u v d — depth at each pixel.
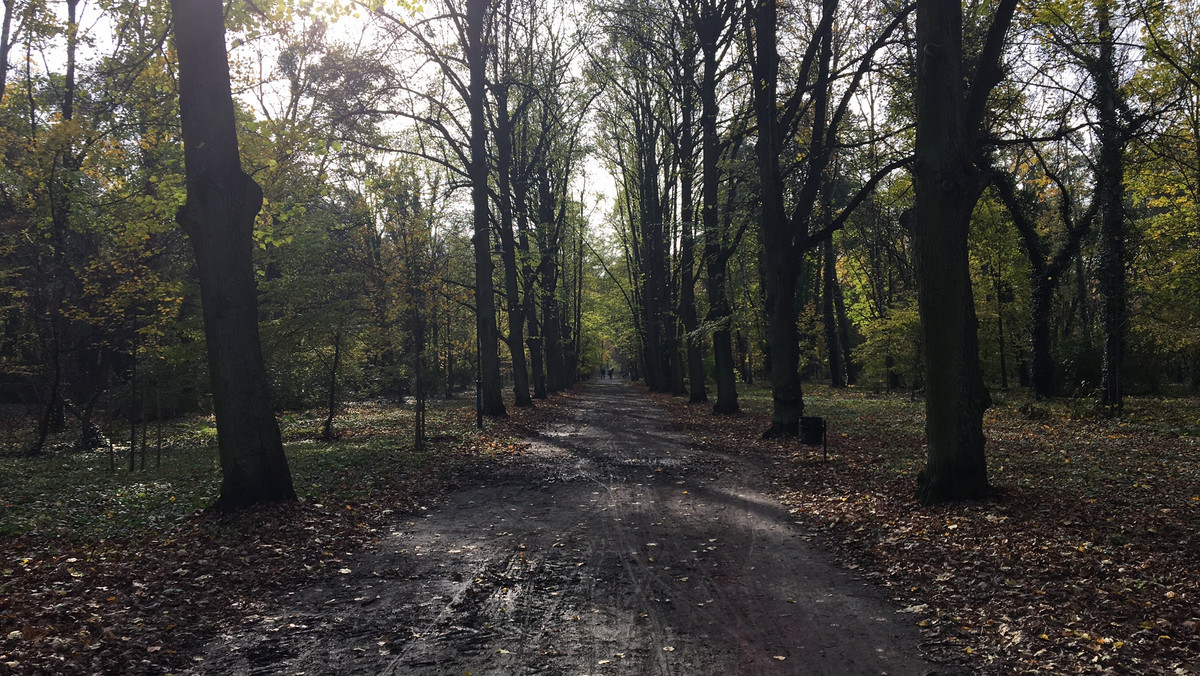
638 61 25.22
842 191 30.39
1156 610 5.31
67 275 17.12
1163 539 7.00
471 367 47.78
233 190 9.43
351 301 19.38
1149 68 17.53
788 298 18.12
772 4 17.14
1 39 15.77
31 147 14.98
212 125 9.27
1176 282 20.72
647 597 6.28
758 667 4.76
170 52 14.95
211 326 9.39
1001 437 15.81
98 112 17.53
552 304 43.12
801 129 21.11
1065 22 14.93
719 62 22.58
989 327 29.75
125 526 8.59
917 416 22.12
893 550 7.45
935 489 9.29
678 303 39.31
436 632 5.50
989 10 14.09
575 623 5.66
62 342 18.30
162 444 19.08
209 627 5.60
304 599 6.29
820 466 13.27
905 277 35.75
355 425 23.55
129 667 4.83
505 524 9.27
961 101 9.20
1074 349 26.25
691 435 20.08
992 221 26.97
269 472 9.54
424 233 19.20
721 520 9.35
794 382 18.19
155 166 15.43
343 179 23.55
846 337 46.72
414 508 10.34
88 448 18.39
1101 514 8.07
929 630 5.36
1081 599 5.63
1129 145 17.86
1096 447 13.37
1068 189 25.88
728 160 23.48
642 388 59.88
